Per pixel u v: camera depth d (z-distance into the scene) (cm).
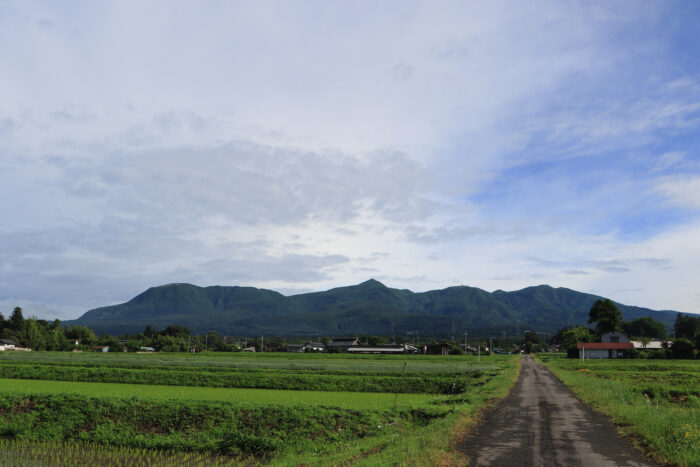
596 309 16250
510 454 1797
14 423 3225
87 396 3466
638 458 1730
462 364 9300
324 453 2475
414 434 2286
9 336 16575
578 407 3056
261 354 13912
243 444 2758
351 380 5744
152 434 3030
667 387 4228
